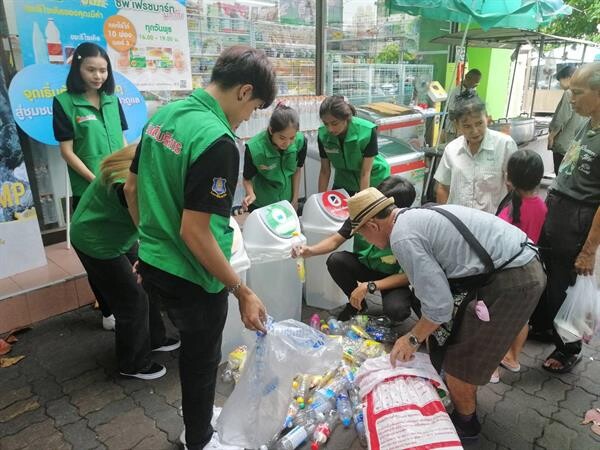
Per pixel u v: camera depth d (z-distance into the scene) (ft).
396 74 19.26
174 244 4.82
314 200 9.43
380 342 8.66
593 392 7.47
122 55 11.55
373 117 15.10
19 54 10.55
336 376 7.38
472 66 29.09
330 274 9.32
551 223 7.57
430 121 20.39
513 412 7.02
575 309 7.38
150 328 8.30
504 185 8.56
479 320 5.51
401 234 5.16
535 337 9.02
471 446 6.40
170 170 4.54
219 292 5.19
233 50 4.59
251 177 10.06
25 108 9.93
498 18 14.42
